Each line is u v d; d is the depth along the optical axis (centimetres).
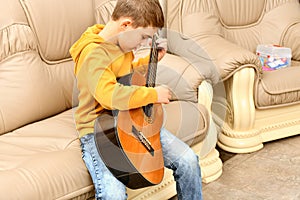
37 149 161
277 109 228
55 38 194
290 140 238
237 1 254
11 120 179
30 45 187
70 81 199
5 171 140
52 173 139
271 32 265
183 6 230
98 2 210
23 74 182
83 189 143
